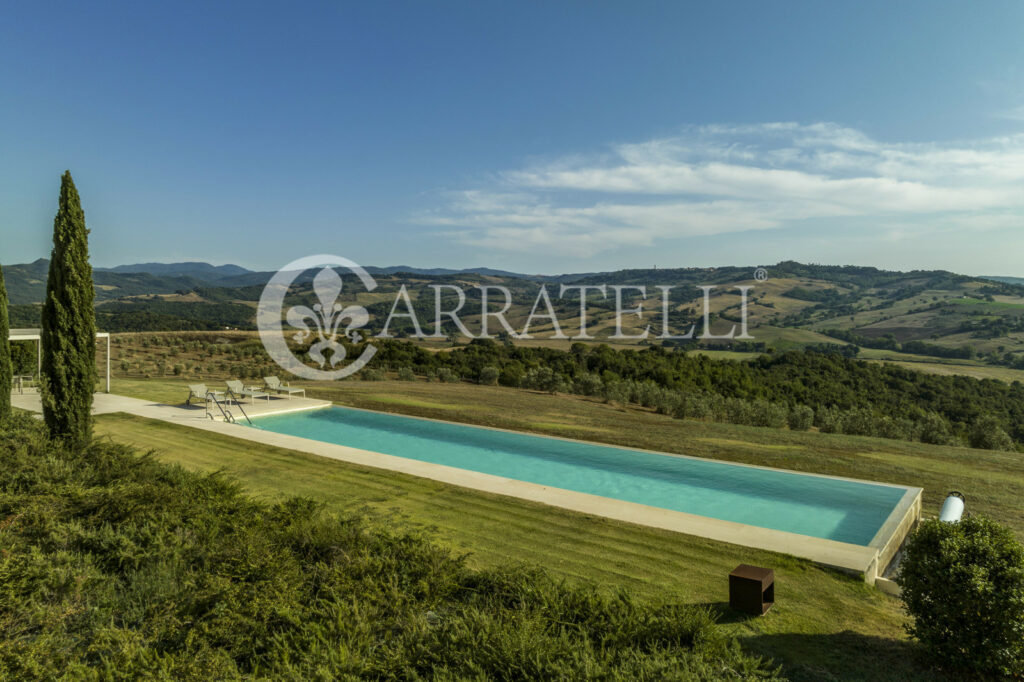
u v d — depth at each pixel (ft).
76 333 31.99
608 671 11.36
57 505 20.22
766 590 17.08
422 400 58.75
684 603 15.80
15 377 59.93
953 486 31.68
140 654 12.22
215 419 44.93
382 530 21.29
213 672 11.96
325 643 13.02
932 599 13.66
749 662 12.39
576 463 36.14
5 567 15.12
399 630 14.43
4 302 34.30
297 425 46.37
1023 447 60.54
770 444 41.14
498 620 13.57
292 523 20.08
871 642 14.93
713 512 27.14
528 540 21.59
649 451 38.91
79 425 31.94
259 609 14.30
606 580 18.26
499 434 44.04
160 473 26.35
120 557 17.38
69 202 31.91
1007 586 12.87
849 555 20.16
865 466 35.17
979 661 12.91
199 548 18.15
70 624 14.23
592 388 79.36
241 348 111.86
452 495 26.96
